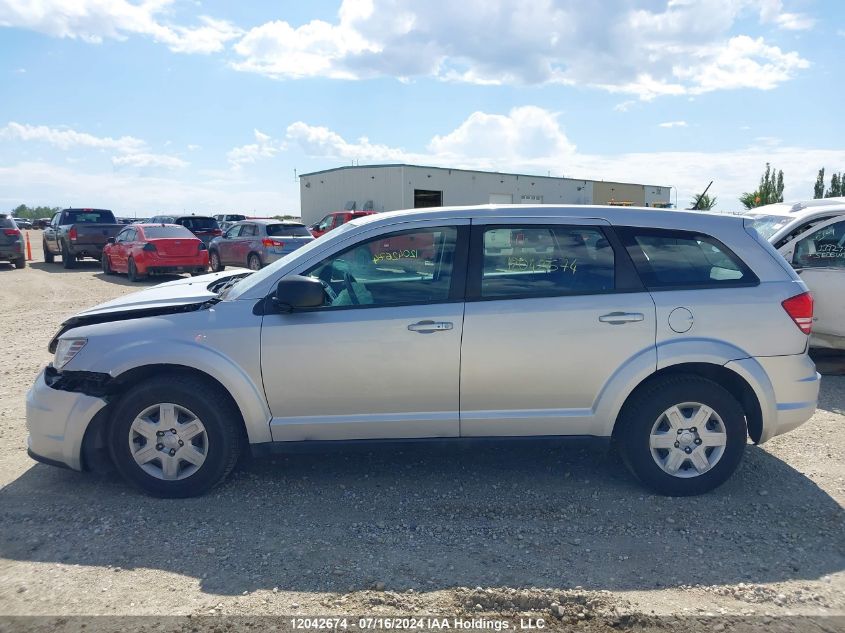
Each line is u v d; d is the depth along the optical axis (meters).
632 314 4.06
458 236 4.18
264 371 4.04
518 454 4.93
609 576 3.30
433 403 4.11
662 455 4.20
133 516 3.93
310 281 3.94
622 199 48.59
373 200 37.12
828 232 7.04
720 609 3.03
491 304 4.08
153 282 16.92
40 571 3.34
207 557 3.47
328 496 4.22
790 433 5.35
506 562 3.43
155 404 4.07
